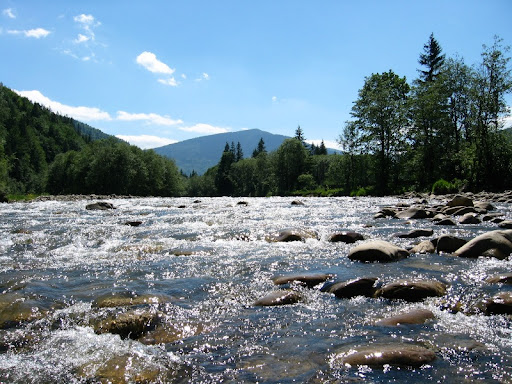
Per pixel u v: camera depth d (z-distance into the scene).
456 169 41.59
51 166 111.00
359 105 51.03
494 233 7.99
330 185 74.56
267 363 3.63
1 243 10.62
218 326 4.61
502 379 3.21
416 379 3.23
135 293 5.82
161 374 3.45
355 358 3.58
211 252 9.05
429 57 57.59
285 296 5.51
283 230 11.38
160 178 101.06
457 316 4.72
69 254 9.07
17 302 5.35
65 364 3.66
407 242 9.82
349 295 5.71
